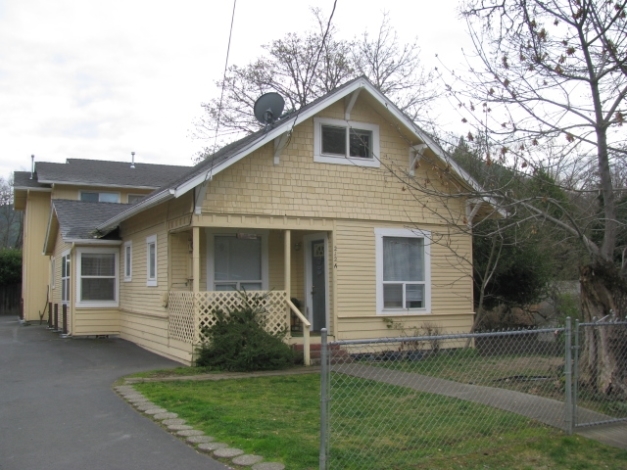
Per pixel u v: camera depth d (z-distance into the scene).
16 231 61.03
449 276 15.90
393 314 15.12
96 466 6.45
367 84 14.62
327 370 6.06
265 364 12.51
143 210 15.67
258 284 15.59
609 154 9.78
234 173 13.65
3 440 7.41
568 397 7.78
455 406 8.71
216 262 15.16
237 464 6.38
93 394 10.04
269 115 15.12
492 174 11.46
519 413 8.44
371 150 14.73
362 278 14.86
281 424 7.88
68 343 18.05
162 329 15.20
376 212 15.07
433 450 6.91
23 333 22.02
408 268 15.52
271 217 13.95
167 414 8.45
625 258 9.91
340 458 6.50
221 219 13.45
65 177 28.03
